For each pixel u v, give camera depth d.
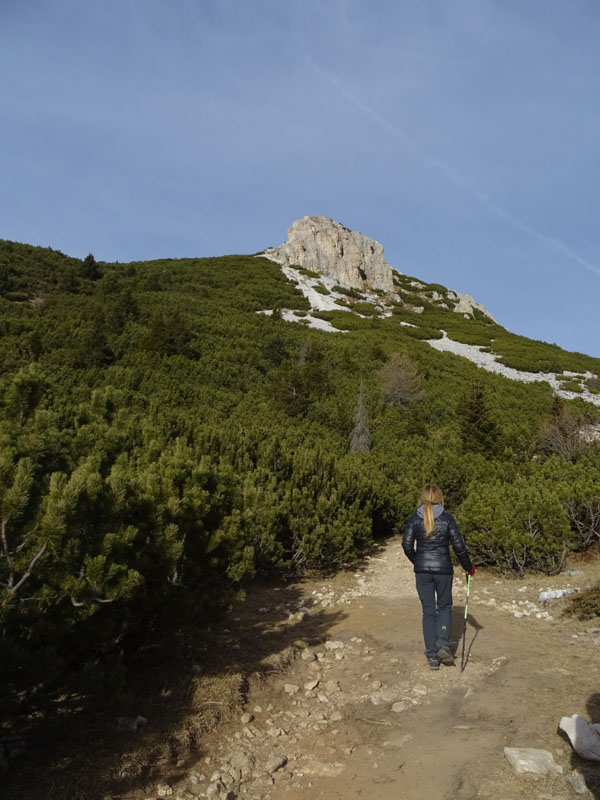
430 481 11.67
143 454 6.09
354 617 6.41
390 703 4.08
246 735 3.66
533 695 3.91
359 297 68.81
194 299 48.06
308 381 27.22
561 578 7.30
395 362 29.31
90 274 48.62
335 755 3.38
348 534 8.57
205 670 4.54
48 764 3.10
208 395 22.83
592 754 2.97
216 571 4.87
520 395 31.64
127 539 3.53
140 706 3.86
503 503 8.20
